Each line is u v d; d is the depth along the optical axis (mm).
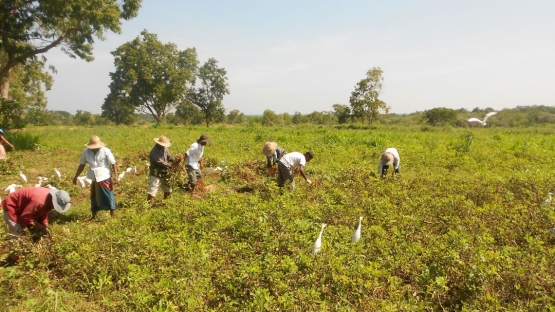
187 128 36375
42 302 4496
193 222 6703
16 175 11250
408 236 5863
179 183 8773
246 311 4164
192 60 60250
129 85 59438
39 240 5641
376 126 40812
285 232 6031
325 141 18422
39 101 53688
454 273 4594
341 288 4477
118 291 4738
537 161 13188
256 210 6949
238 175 10914
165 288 4477
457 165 12547
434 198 7902
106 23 25453
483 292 4285
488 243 5387
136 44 57781
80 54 32062
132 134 26344
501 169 11867
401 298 4395
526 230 5984
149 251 5430
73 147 18094
